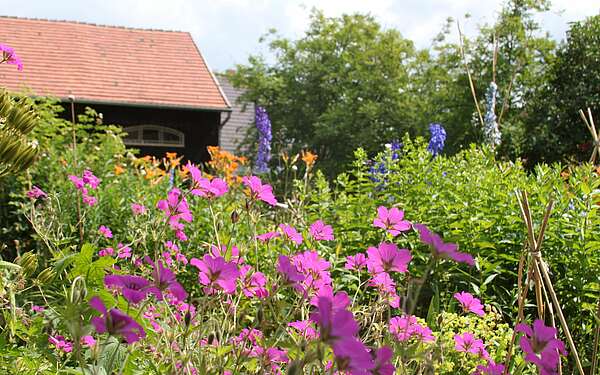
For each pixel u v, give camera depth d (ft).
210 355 3.68
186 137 49.90
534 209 10.58
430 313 7.55
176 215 4.85
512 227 10.56
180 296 3.16
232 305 4.15
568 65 50.98
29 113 4.49
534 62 57.62
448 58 61.87
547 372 3.30
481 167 13.32
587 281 9.46
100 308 2.68
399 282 9.39
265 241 5.56
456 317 6.99
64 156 18.17
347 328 2.57
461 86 58.59
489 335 7.11
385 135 60.90
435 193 12.17
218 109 49.16
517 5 58.39
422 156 13.25
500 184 12.05
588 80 50.08
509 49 57.98
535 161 51.67
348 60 61.87
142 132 49.26
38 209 9.80
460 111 57.77
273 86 62.49
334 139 60.03
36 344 4.67
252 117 75.66
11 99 4.60
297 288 3.91
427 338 4.51
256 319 3.92
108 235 9.69
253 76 64.54
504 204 11.23
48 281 5.10
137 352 4.13
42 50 51.65
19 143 4.25
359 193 12.98
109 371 3.42
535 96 54.24
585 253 9.53
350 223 11.96
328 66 63.31
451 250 3.22
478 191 12.08
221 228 8.42
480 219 11.02
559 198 10.52
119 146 20.98
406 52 64.13
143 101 48.26
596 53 49.62
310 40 64.13
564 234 10.17
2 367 4.42
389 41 62.80
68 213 11.21
